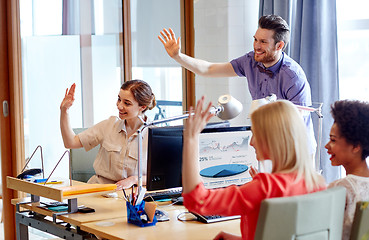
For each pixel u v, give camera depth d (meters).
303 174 1.90
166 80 4.87
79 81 4.41
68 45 4.36
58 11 4.31
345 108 2.07
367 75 4.11
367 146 2.04
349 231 2.03
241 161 2.77
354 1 4.13
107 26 4.52
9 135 4.23
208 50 4.79
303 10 3.97
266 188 1.86
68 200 2.62
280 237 1.76
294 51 4.07
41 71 4.27
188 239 2.19
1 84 4.17
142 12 4.69
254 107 2.52
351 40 4.15
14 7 4.13
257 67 3.41
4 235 4.24
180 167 2.79
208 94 4.82
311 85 4.00
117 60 4.59
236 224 2.44
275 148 1.88
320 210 1.83
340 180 2.07
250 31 4.64
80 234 2.47
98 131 3.29
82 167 3.51
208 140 2.67
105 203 2.82
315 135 3.95
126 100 3.12
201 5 4.80
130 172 3.22
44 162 4.32
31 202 2.87
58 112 4.36
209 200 1.88
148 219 2.41
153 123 2.47
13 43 4.14
